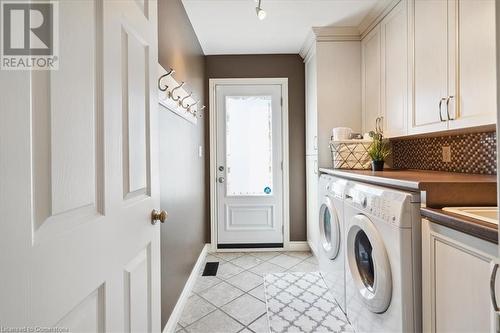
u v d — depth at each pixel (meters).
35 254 0.47
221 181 3.19
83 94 0.61
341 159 2.35
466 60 1.35
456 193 1.12
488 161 1.56
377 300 1.32
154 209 1.05
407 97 1.86
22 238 0.44
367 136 2.36
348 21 2.42
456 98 1.42
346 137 2.39
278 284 2.31
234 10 2.21
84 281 0.60
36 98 0.48
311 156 2.89
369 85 2.43
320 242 2.36
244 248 3.20
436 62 1.57
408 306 1.14
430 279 1.07
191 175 2.36
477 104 1.28
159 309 1.10
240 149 3.20
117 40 0.77
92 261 0.64
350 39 2.58
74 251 0.57
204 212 3.06
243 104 3.18
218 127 3.17
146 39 0.98
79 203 0.60
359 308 1.57
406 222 1.14
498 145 0.63
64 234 0.54
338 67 2.59
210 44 2.87
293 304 1.99
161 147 1.55
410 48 1.81
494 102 1.19
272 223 3.21
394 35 2.02
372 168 2.13
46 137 0.50
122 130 0.80
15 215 0.43
